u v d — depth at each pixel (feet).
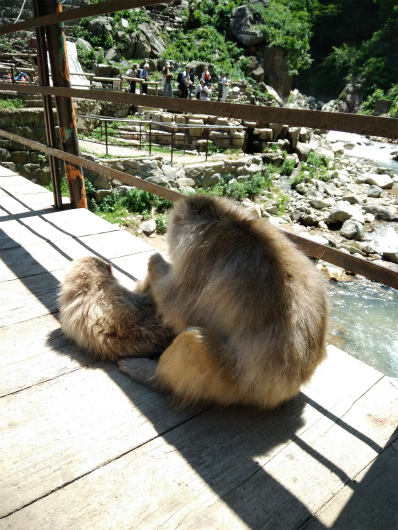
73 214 15.56
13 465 5.81
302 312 6.28
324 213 45.32
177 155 49.24
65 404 6.93
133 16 96.53
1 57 61.67
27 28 14.28
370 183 57.88
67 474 5.74
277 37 112.06
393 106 134.00
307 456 6.29
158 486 5.66
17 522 5.08
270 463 6.14
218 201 7.30
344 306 29.73
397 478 6.04
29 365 7.78
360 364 8.45
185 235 6.95
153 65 86.17
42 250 12.41
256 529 5.22
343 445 6.53
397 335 26.50
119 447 6.22
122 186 40.01
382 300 30.78
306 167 57.88
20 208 16.08
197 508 5.41
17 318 9.14
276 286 6.18
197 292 6.72
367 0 177.06
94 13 10.61
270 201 46.06
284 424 6.86
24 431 6.37
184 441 6.40
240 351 6.22
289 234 8.52
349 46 172.65
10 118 40.29
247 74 103.86
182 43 101.91
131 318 8.08
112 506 5.37
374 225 44.21
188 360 6.42
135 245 13.19
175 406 7.03
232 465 6.06
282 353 6.06
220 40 107.86
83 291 8.22
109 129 54.29
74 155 13.98
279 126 57.88
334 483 5.90
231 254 6.40
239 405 7.14
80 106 51.65
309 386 7.74
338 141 90.22
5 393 7.07
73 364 7.89
